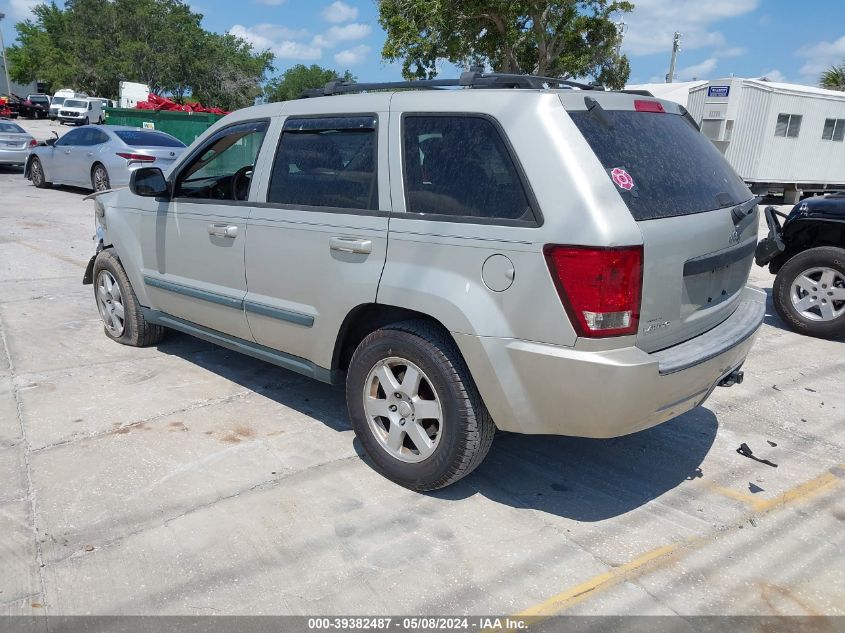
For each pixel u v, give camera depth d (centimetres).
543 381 307
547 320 300
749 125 1964
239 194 479
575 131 308
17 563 298
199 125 2206
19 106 5200
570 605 284
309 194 395
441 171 338
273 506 346
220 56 6644
